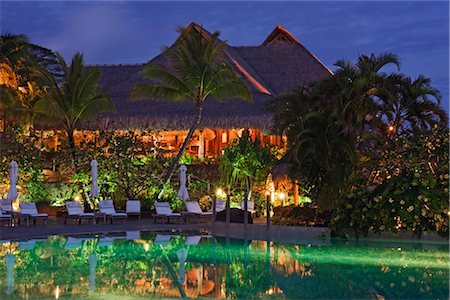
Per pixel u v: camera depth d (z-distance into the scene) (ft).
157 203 76.84
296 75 117.19
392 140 59.21
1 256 45.42
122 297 30.76
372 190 57.62
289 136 61.57
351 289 33.04
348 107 58.49
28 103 104.47
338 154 57.98
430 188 53.62
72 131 90.89
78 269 39.60
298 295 31.63
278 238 60.23
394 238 55.83
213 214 67.21
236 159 82.02
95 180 76.74
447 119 64.64
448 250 49.08
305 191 71.26
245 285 34.35
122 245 53.52
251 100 90.38
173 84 89.76
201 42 91.91
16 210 79.82
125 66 123.44
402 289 32.83
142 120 99.76
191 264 42.37
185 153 97.35
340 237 57.67
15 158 83.87
